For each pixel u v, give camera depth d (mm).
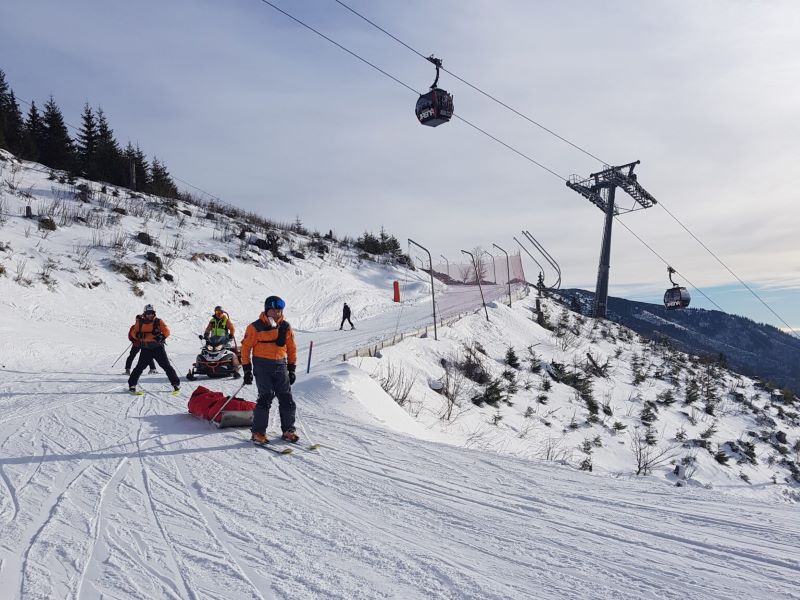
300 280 32156
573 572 3230
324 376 9930
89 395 9305
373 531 3840
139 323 9375
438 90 13148
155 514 4062
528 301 31984
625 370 25516
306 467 5344
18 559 3271
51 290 19594
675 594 2953
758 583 3090
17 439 6262
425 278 43375
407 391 12773
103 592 2883
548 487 5016
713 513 4359
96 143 42781
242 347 6145
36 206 26438
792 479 18734
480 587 3012
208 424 7027
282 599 2844
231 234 33688
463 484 5008
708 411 23125
